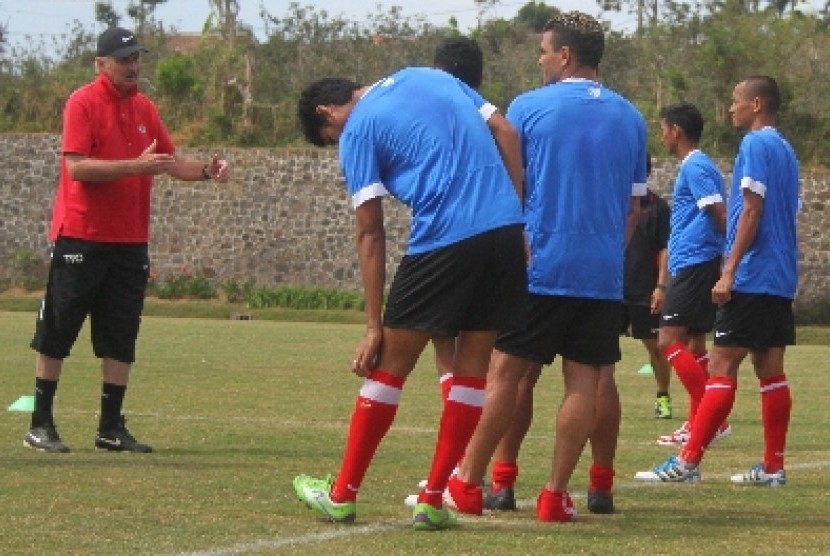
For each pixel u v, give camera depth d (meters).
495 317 15.37
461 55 18.78
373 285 15.31
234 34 101.44
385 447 22.91
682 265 24.64
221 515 15.95
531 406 17.08
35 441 21.78
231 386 34.44
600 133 16.39
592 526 15.98
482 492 16.69
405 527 15.47
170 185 91.25
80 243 21.69
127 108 22.19
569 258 16.16
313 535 14.83
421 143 15.18
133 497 17.08
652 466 21.91
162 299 90.38
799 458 23.47
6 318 66.19
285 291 87.06
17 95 99.25
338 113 15.92
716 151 87.75
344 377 37.41
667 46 97.50
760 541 15.12
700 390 24.55
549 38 16.97
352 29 108.00
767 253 20.14
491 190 15.23
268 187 90.38
